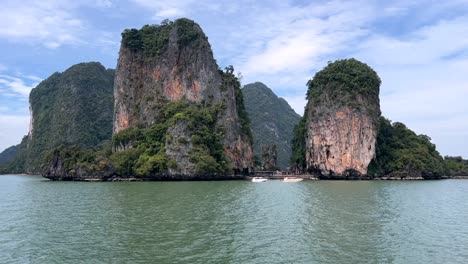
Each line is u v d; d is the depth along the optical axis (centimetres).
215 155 10925
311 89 13162
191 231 3238
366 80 12131
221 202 5012
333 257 2566
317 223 3612
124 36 13825
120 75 13625
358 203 5028
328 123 12000
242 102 13462
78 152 11181
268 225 3500
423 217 4009
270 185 8338
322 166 12075
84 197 5747
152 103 12731
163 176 10188
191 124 10762
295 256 2577
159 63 13238
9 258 2548
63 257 2555
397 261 2505
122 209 4409
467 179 12500
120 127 13250
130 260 2475
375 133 11838
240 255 2581
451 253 2683
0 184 9769
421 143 13388
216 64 12900
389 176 11875
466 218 3962
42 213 4225
